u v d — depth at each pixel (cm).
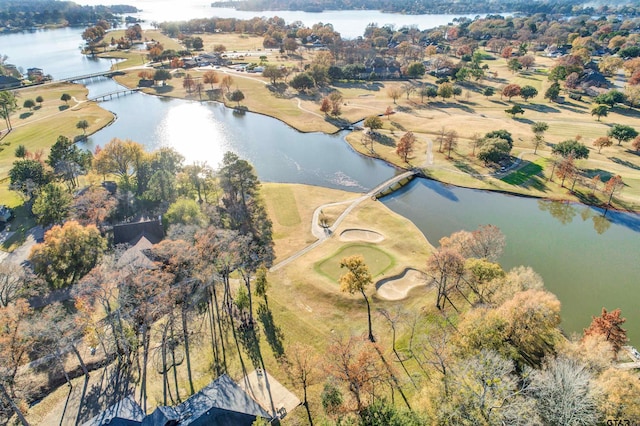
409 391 5431
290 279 8006
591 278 8538
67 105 19950
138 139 16325
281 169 13925
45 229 9700
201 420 4519
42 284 7619
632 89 18988
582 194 11644
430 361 5397
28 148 14738
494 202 11612
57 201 9656
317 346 6412
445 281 7044
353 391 4841
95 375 5903
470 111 19300
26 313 6372
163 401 5434
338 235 9706
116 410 4844
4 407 5191
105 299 6175
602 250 9488
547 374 4691
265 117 19012
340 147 15738
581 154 12825
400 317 6938
